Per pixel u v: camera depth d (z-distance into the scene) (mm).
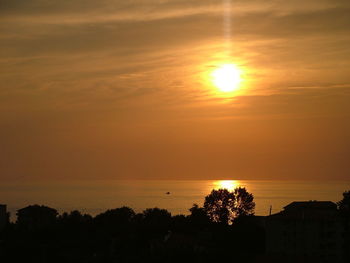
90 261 120312
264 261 113375
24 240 144250
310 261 116688
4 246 134375
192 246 127562
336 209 148500
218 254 118688
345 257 118688
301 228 131375
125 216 177000
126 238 145750
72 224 166875
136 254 126750
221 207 172000
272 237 133875
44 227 163375
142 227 161125
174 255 119062
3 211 194000
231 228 147625
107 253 129625
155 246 133000
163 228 163375
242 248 134875
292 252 131500
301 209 148625
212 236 147000
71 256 125312
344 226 121625
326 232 129500
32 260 122812
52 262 120750
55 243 139250
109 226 166250
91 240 144500
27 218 187125
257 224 154375
